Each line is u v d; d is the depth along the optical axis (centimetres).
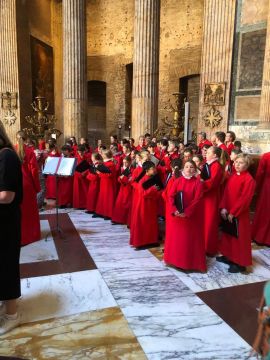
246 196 421
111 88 1970
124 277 424
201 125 1154
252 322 328
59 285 401
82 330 312
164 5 1773
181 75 1755
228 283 411
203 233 439
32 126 1589
